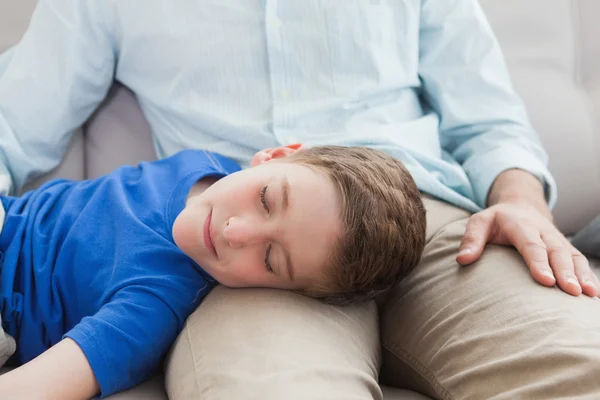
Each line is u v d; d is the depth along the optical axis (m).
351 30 1.06
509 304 0.71
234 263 0.72
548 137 1.24
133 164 1.13
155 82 1.08
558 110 1.26
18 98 1.01
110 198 0.82
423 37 1.18
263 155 0.87
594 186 1.24
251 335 0.64
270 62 1.04
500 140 1.10
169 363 0.70
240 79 1.05
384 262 0.75
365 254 0.73
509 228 0.83
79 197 0.85
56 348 0.64
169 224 0.80
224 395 0.58
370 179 0.77
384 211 0.75
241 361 0.61
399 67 1.11
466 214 0.98
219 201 0.74
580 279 0.75
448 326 0.74
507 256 0.80
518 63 1.31
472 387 0.66
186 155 0.94
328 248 0.72
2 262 0.77
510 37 1.32
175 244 0.77
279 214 0.72
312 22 1.05
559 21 1.33
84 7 1.03
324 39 1.05
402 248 0.77
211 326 0.67
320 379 0.59
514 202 0.94
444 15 1.16
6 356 0.73
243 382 0.58
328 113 1.05
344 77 1.07
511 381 0.63
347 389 0.59
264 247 0.72
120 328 0.67
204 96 1.06
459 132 1.15
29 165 1.01
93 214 0.81
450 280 0.80
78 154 1.11
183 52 1.04
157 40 1.04
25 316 0.75
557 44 1.33
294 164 0.78
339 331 0.70
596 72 1.33
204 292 0.76
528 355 0.63
